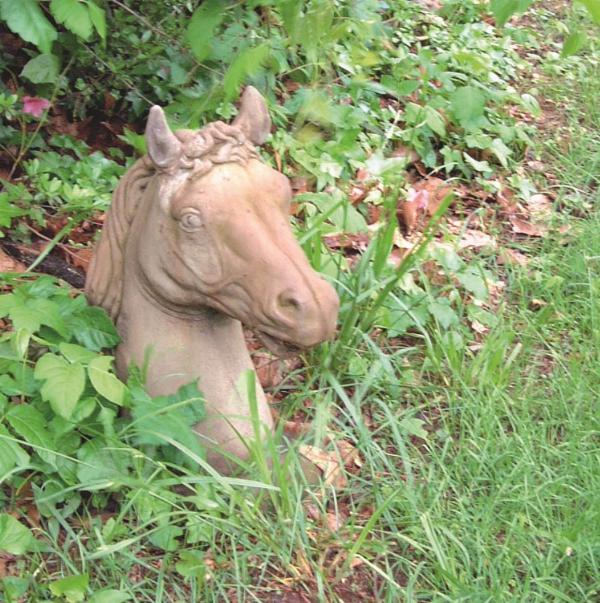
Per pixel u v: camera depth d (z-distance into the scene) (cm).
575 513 127
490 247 179
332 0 167
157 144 112
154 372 121
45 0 158
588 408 144
